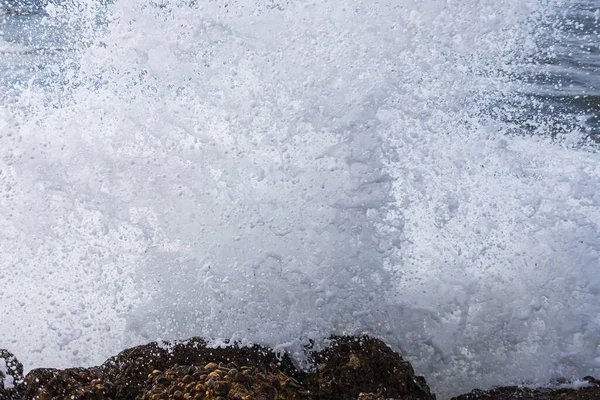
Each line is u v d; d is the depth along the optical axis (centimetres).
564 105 527
